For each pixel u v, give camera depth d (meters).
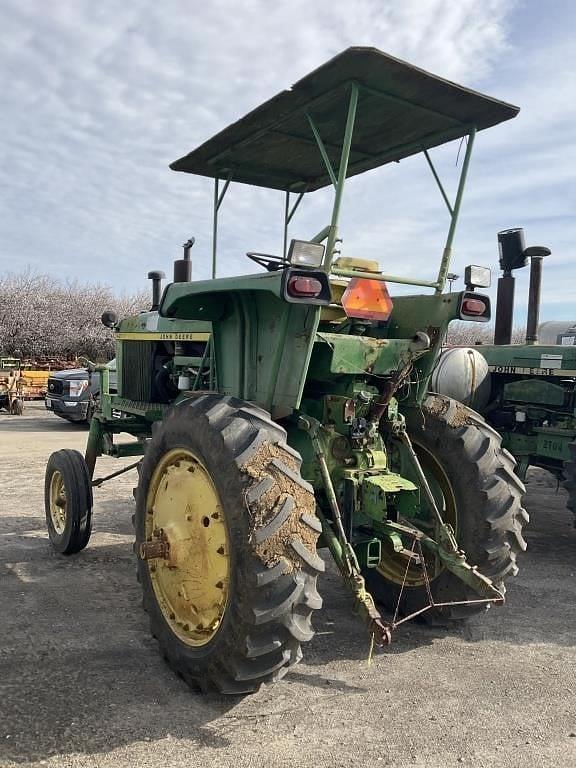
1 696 2.84
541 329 9.62
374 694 2.96
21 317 24.75
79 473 4.83
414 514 3.42
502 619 3.95
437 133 3.68
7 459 9.27
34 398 19.06
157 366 5.24
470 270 3.33
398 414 3.45
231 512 2.61
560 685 3.10
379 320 3.60
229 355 3.46
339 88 3.06
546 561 5.27
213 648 2.69
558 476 6.71
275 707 2.82
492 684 3.09
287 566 2.53
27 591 4.14
